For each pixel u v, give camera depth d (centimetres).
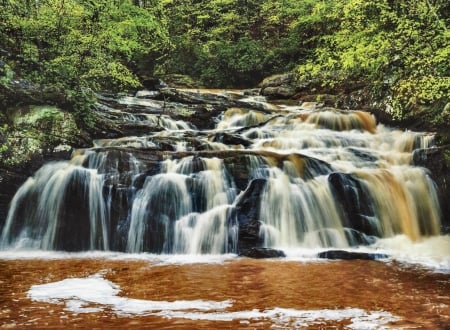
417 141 1135
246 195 844
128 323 405
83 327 394
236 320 413
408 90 1040
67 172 902
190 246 823
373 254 723
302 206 860
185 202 867
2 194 906
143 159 915
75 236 864
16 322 407
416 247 817
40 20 1226
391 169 1010
